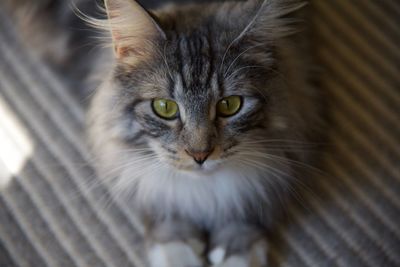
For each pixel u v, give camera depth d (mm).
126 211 586
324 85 642
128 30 501
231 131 513
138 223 582
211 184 551
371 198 594
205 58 502
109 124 536
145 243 566
